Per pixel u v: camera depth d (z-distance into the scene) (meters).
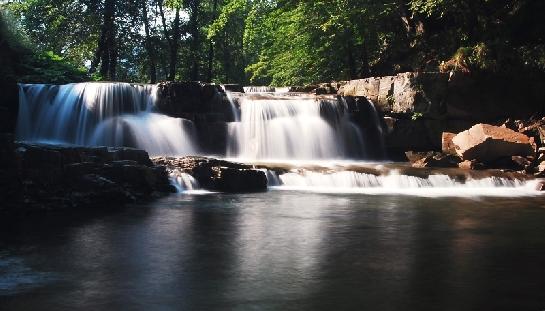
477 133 22.61
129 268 8.38
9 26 28.70
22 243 9.85
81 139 23.12
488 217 13.33
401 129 25.94
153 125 23.23
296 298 7.07
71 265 8.48
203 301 6.91
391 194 17.27
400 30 36.31
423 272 8.34
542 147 21.89
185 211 13.44
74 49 45.34
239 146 24.23
